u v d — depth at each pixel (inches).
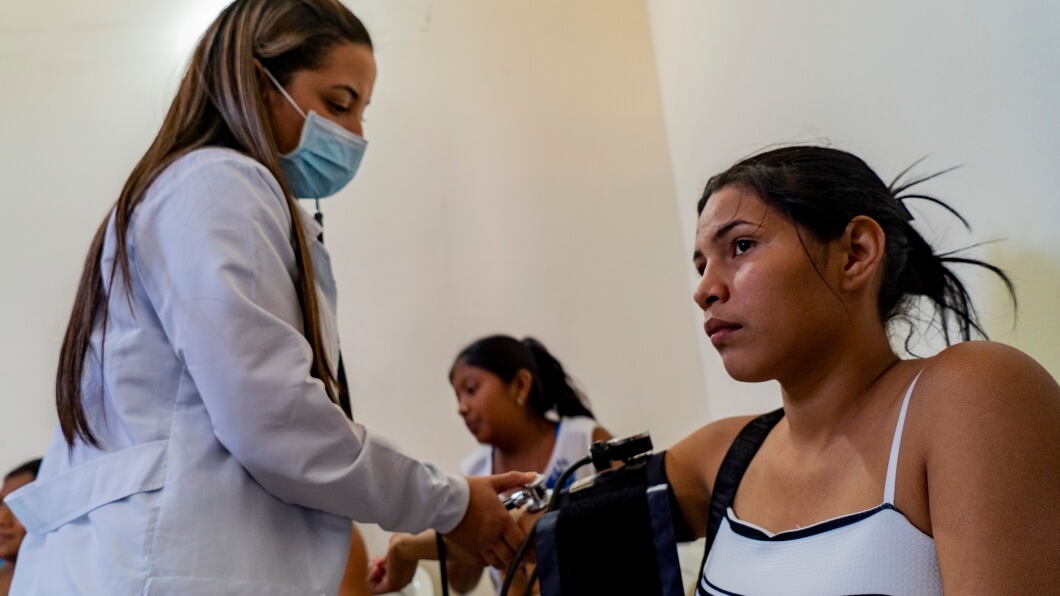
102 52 107.5
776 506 30.8
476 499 42.6
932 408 25.9
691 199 94.2
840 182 30.6
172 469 34.9
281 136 44.6
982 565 22.5
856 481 27.7
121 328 37.6
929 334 41.1
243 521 35.3
